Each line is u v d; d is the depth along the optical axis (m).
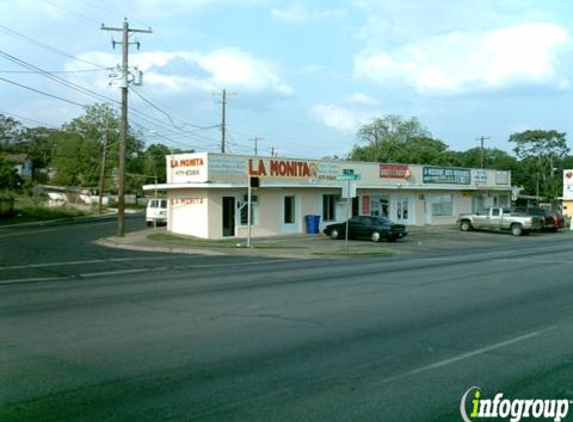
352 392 6.45
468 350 8.29
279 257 25.67
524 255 25.22
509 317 10.70
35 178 127.00
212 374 7.11
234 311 11.35
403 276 17.27
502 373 7.18
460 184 51.88
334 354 8.06
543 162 110.94
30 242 31.84
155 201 44.88
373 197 44.28
